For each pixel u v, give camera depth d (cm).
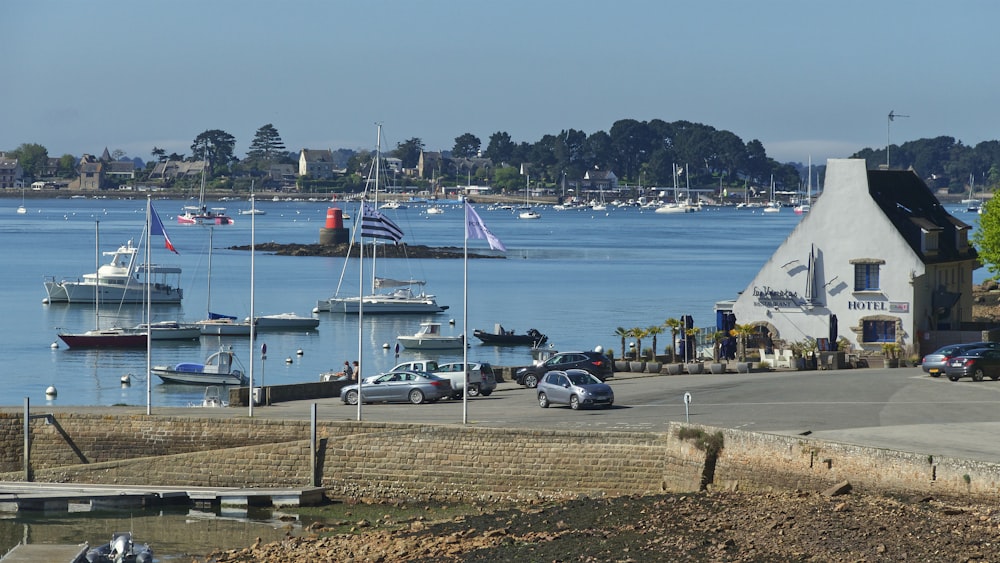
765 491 6200
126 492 6825
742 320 11469
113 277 19500
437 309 18600
